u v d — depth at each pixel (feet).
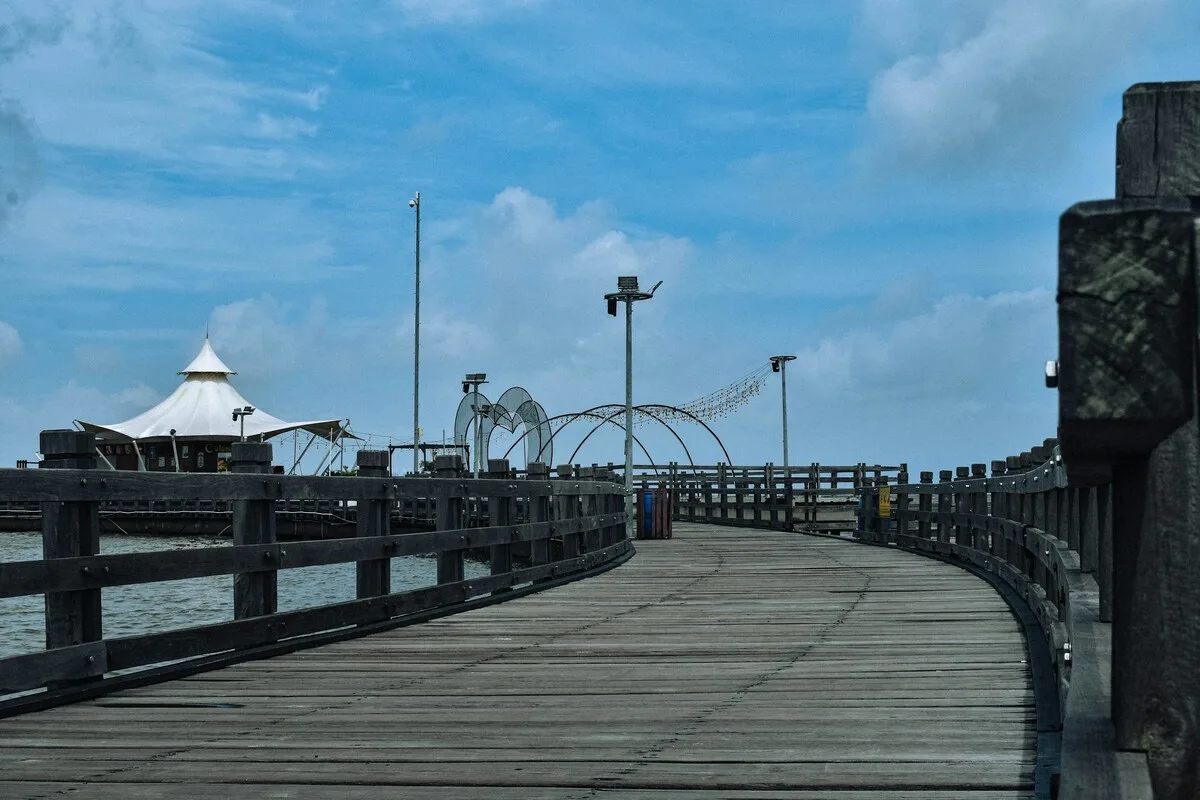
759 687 20.31
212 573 23.06
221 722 17.53
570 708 18.43
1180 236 4.37
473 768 14.26
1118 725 4.72
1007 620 30.66
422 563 114.11
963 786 13.01
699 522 123.13
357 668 23.20
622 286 84.94
